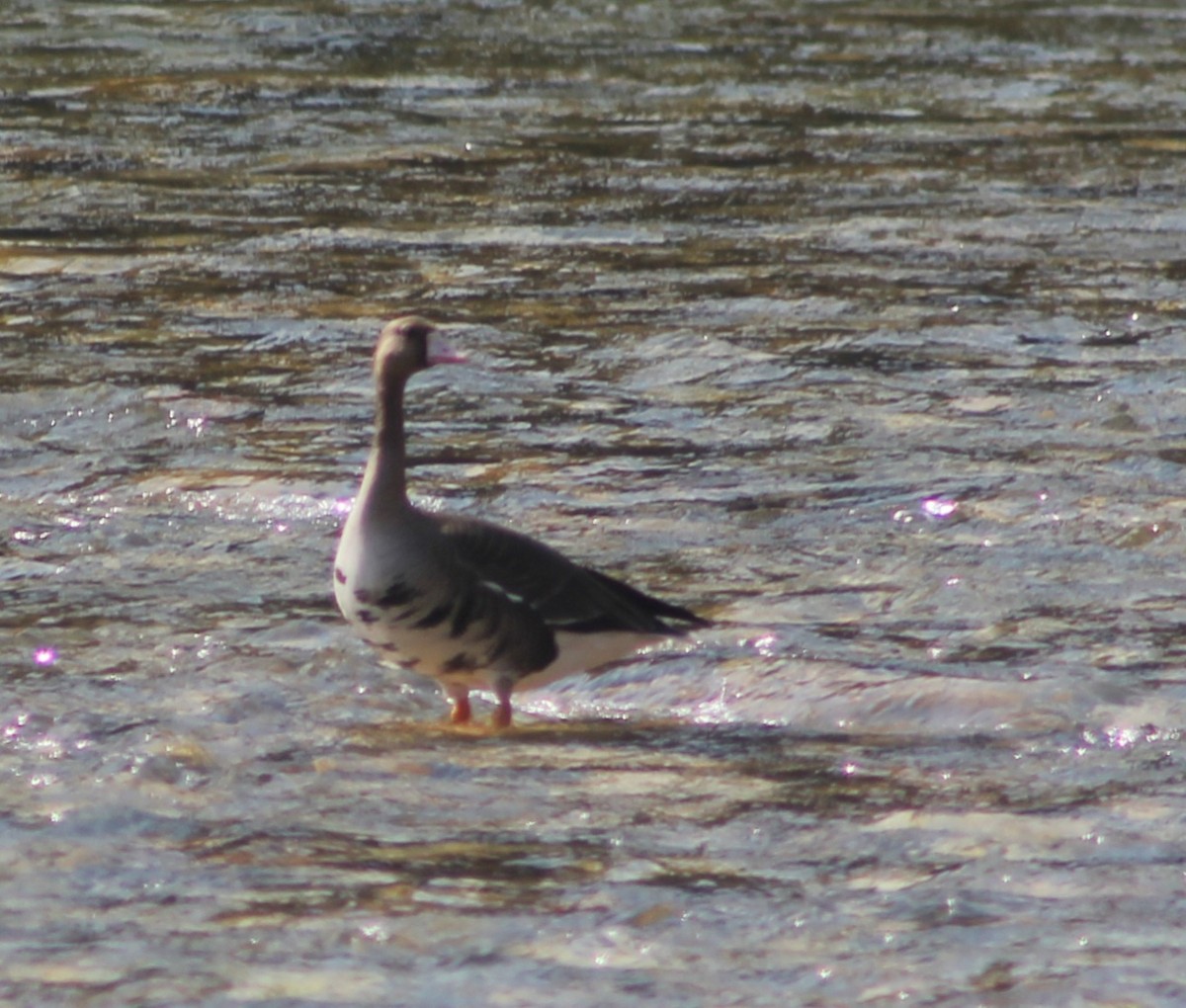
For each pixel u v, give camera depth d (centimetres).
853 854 973
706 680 1243
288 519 1572
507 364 2006
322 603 1382
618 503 1612
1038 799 1045
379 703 1211
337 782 1066
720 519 1576
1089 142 3106
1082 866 958
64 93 3350
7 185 2744
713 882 938
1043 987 833
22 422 1809
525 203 2695
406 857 967
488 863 959
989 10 4300
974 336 2103
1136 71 3688
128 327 2120
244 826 1001
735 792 1059
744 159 2972
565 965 854
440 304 2217
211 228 2544
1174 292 2284
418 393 1911
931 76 3625
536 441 1780
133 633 1311
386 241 2494
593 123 3219
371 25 4034
